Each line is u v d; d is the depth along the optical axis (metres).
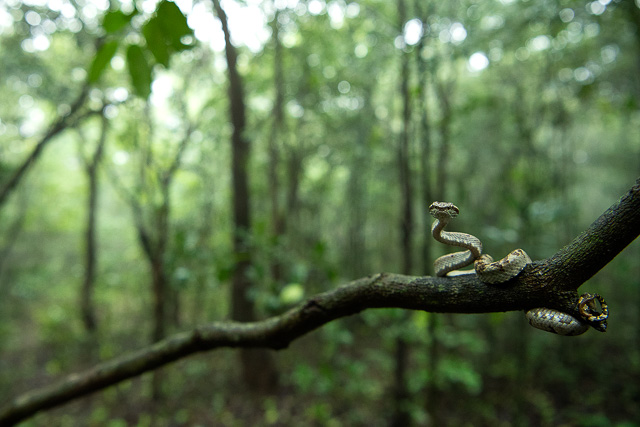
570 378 7.56
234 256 4.30
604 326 1.05
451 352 7.39
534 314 1.16
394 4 6.15
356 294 1.43
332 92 7.61
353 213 11.39
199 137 7.95
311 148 8.64
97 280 12.23
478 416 6.39
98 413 6.59
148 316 9.59
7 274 12.70
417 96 4.95
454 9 5.97
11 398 7.39
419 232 9.48
